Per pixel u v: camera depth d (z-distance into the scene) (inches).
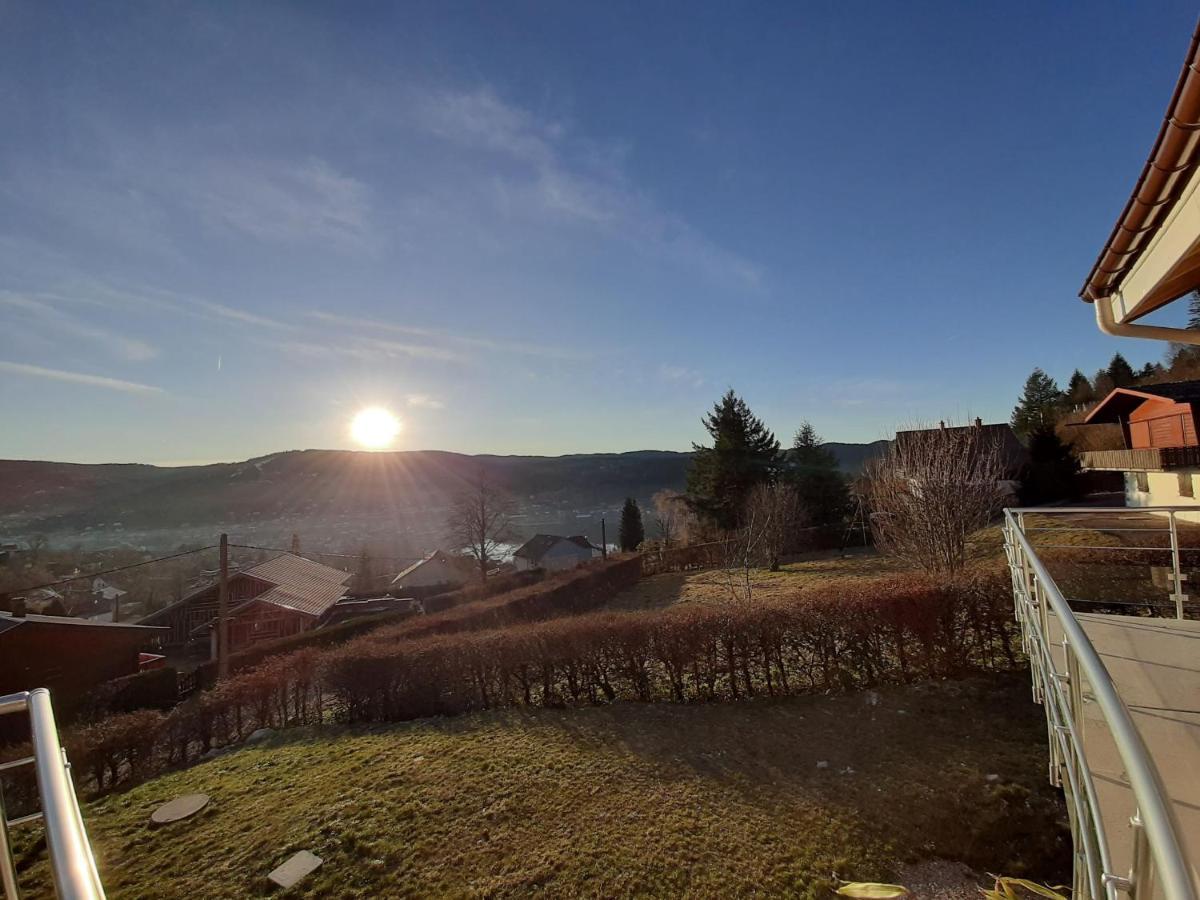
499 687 350.0
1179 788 85.7
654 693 342.3
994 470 548.4
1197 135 87.6
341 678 357.4
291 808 227.8
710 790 227.6
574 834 202.7
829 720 286.4
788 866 185.5
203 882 188.7
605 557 979.9
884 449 645.9
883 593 327.3
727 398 1266.0
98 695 536.4
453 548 1306.6
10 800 261.3
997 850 191.9
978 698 285.9
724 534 1082.1
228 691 351.9
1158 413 617.6
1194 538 382.3
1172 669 127.8
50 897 192.1
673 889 176.9
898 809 210.4
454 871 186.9
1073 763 78.5
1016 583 159.2
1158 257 119.6
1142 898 44.8
